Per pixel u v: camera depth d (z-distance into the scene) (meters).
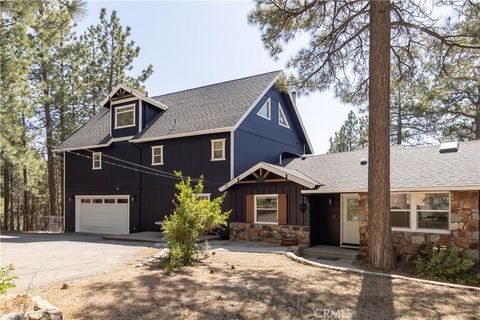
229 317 4.59
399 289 6.27
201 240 13.39
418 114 21.44
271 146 18.03
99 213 19.59
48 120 23.95
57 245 12.75
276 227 12.91
